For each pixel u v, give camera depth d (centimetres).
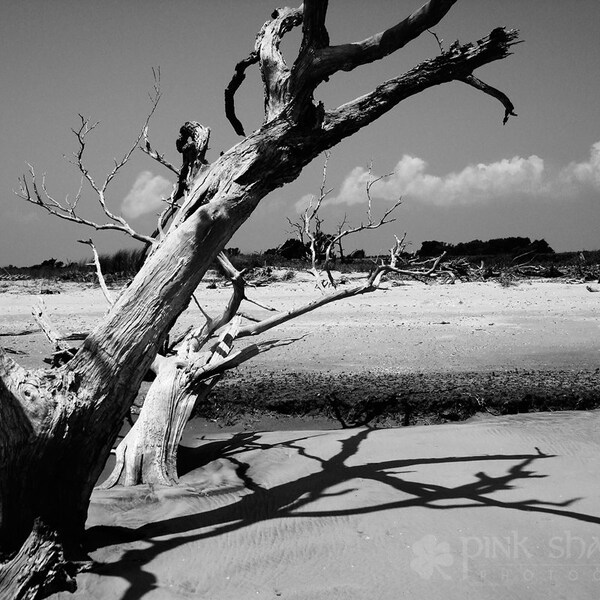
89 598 403
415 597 408
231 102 626
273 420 866
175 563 447
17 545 414
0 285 2194
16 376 411
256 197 514
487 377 1011
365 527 506
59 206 743
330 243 835
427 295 1959
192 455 736
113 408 444
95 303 1861
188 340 809
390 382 962
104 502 558
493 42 493
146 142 782
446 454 691
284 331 1414
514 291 2055
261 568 443
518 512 530
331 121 512
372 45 475
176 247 479
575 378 1002
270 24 550
